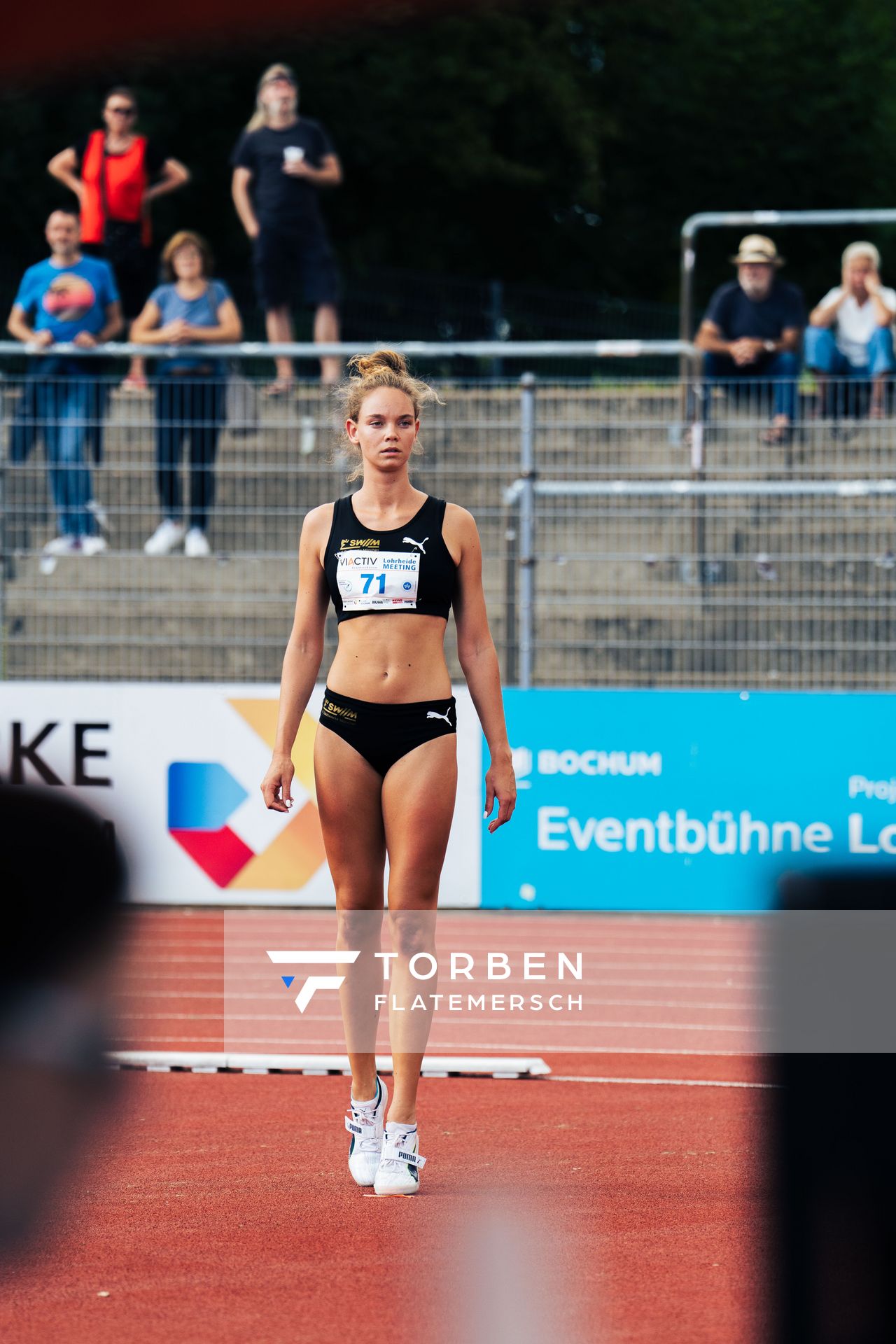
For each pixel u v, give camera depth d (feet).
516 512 78.95
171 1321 25.94
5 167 179.63
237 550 81.61
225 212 200.54
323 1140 38.45
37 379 79.20
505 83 219.82
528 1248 29.81
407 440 33.78
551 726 72.95
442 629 33.99
